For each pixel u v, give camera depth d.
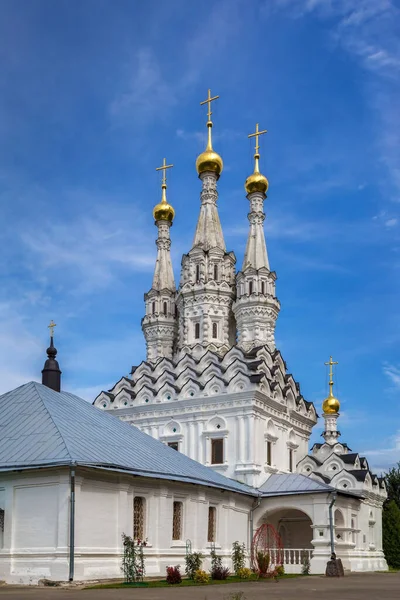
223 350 64.00
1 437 32.81
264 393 55.62
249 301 64.50
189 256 67.31
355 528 53.47
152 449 40.03
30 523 30.02
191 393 57.66
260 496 49.78
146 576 32.91
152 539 34.53
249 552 46.66
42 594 23.48
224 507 43.41
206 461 55.06
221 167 70.50
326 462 61.28
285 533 55.81
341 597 24.20
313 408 66.12
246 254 67.25
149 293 71.00
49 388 39.09
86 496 30.41
